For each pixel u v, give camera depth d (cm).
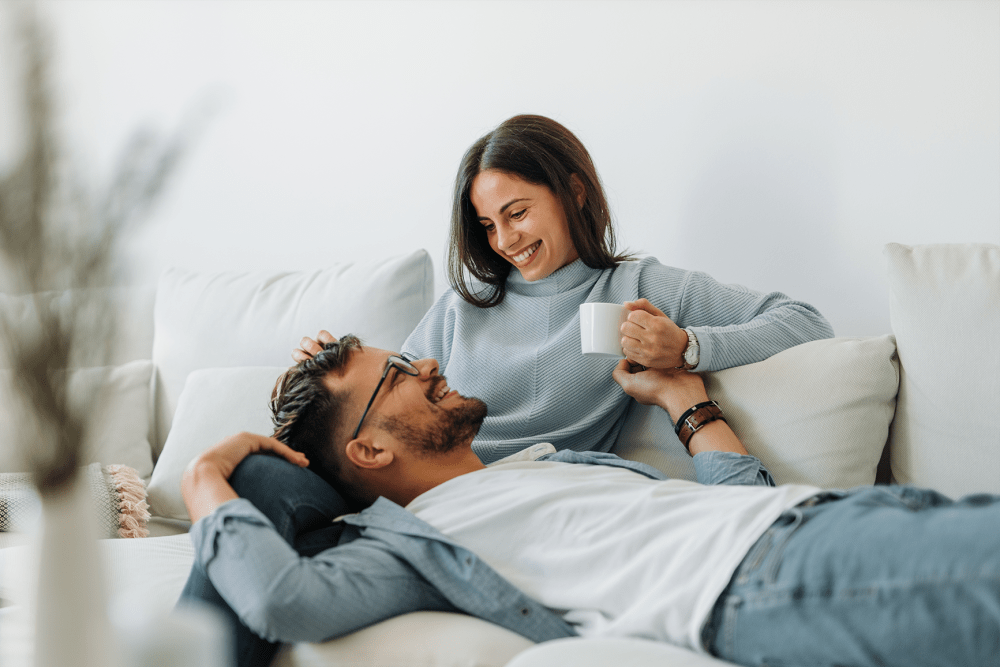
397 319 187
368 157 238
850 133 177
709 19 191
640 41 199
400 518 103
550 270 159
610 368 150
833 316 180
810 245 182
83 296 53
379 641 89
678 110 195
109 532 161
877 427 134
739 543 87
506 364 154
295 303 199
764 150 186
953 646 72
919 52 171
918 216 172
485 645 86
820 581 79
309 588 87
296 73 247
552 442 147
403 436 113
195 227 263
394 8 232
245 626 92
